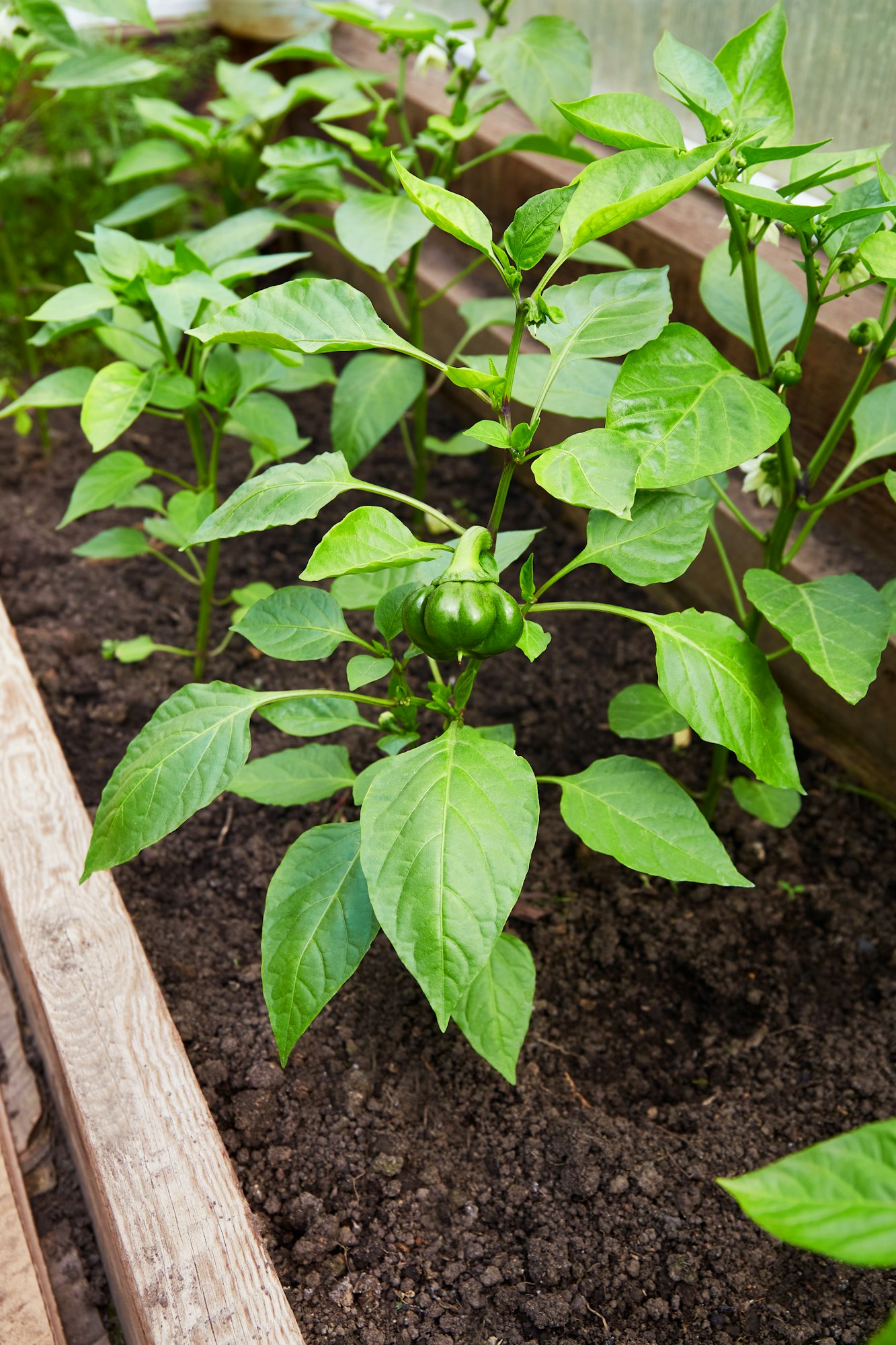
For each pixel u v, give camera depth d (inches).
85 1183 32.3
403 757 27.2
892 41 37.5
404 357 42.1
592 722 41.4
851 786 39.0
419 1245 30.7
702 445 27.0
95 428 33.8
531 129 51.6
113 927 32.2
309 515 27.9
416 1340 29.3
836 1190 21.9
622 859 28.7
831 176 27.9
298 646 30.1
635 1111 32.9
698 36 43.4
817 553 39.5
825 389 39.0
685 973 35.4
